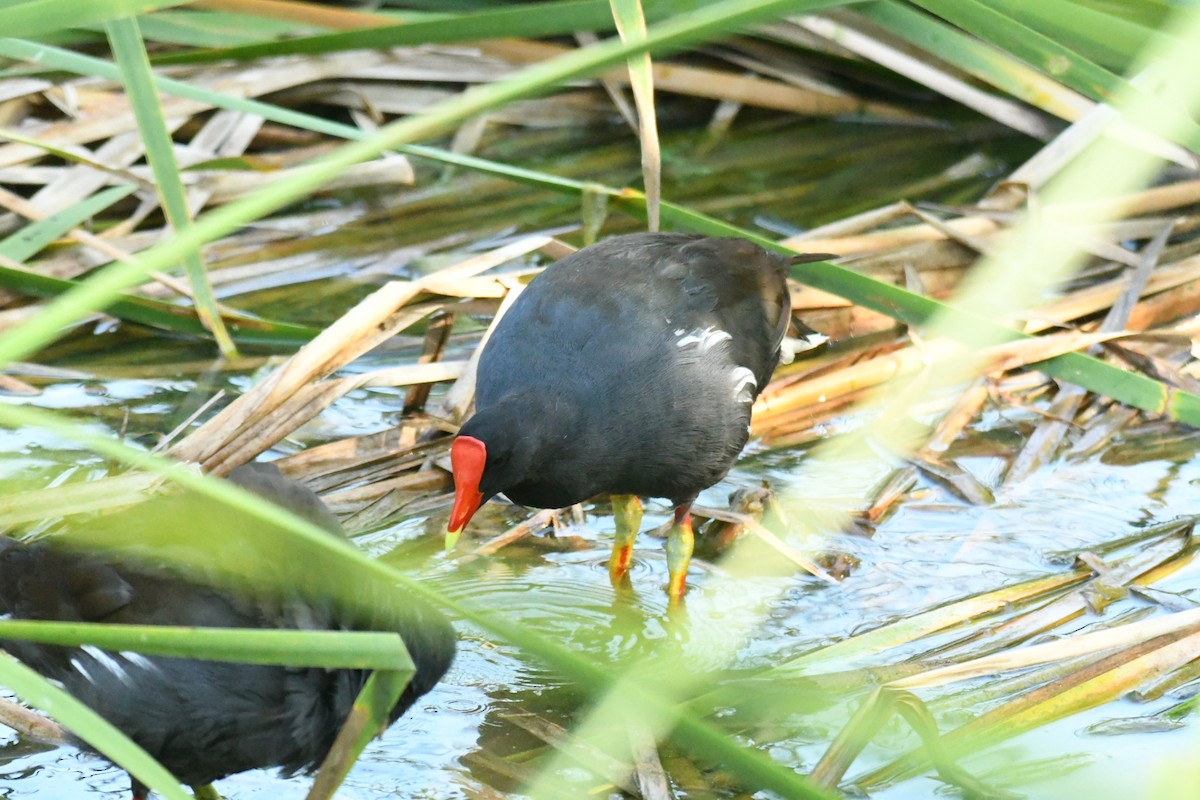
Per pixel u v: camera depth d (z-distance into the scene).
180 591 6.18
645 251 9.14
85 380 11.01
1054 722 7.47
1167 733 7.34
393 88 14.18
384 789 7.14
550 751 7.46
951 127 15.13
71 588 6.24
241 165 11.98
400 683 4.85
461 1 13.20
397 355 11.52
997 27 6.67
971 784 6.92
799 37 14.39
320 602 6.11
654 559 9.63
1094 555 9.00
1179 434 10.68
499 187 14.05
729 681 7.88
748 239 9.80
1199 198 12.57
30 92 12.62
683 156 14.72
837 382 11.05
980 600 8.61
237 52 9.16
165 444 9.41
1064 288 12.05
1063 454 10.41
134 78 7.90
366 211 13.50
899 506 9.90
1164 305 11.70
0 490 9.34
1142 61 6.54
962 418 10.73
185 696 6.09
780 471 10.35
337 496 9.52
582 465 8.39
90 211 11.50
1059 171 12.34
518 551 9.52
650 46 4.65
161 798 7.13
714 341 8.83
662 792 6.84
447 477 9.93
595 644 8.59
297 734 6.19
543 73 4.51
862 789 7.05
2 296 11.32
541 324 8.55
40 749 7.46
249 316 11.09
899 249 11.93
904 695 7.05
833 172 14.47
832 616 8.76
